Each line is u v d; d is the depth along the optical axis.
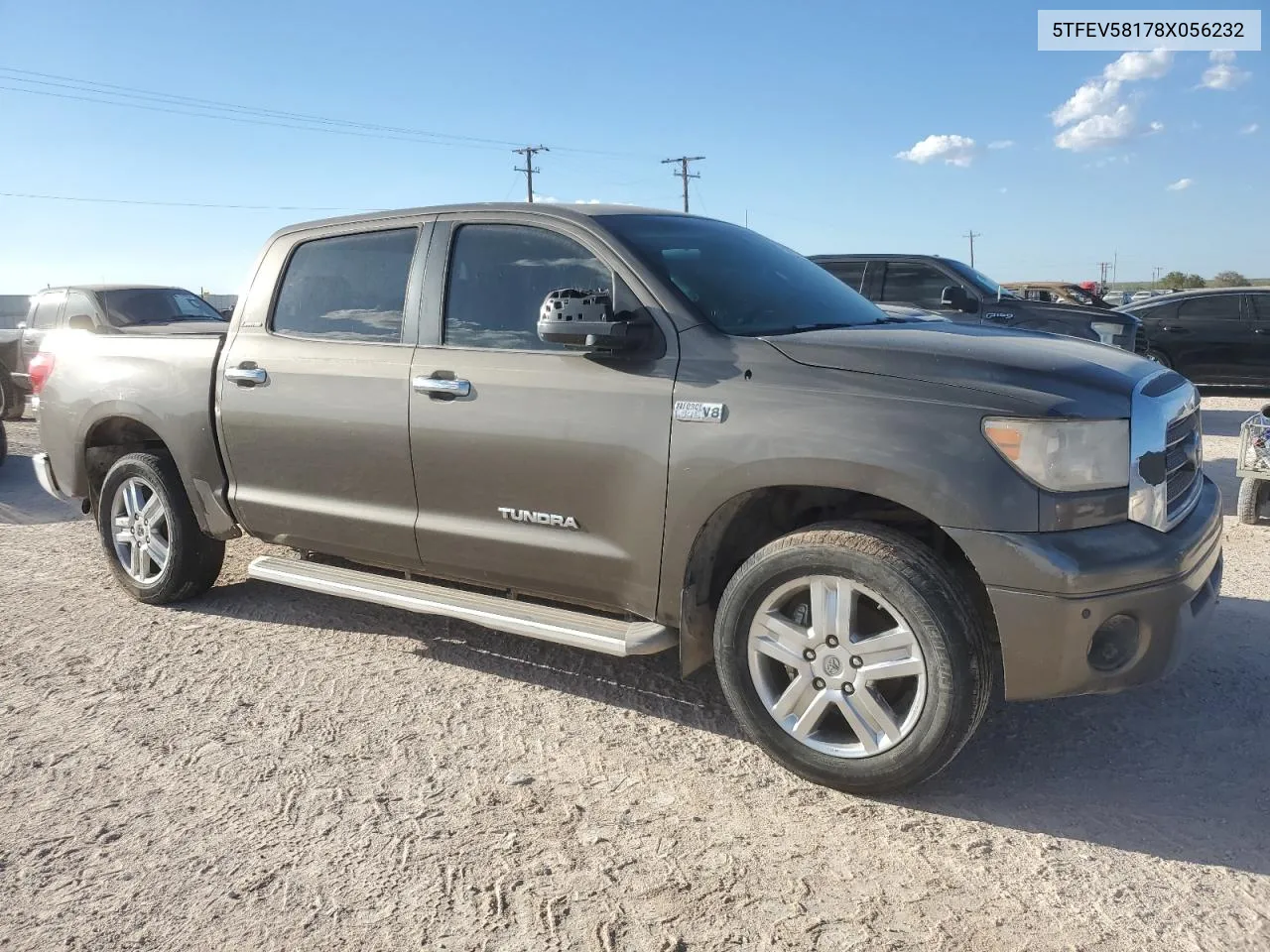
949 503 2.90
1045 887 2.67
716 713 3.82
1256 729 3.58
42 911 2.62
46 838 2.96
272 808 3.12
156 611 5.09
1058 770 3.33
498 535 3.81
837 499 3.42
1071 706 3.80
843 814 3.06
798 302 3.91
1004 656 2.92
